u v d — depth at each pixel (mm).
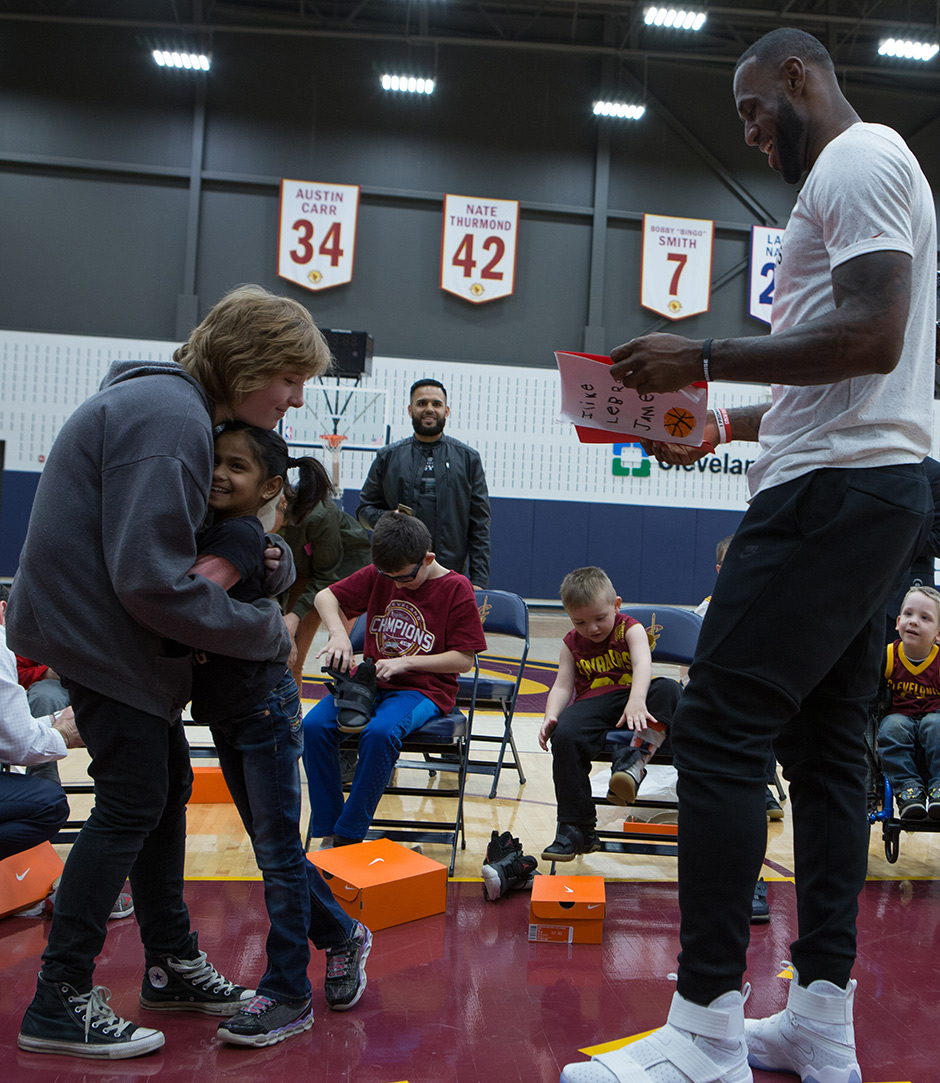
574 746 2822
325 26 12219
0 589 5590
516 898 2664
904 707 3209
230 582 1652
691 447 1979
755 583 1470
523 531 12211
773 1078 1602
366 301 12172
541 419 12203
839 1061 1509
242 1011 1752
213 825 3305
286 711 1790
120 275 11883
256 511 1814
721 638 1477
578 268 12414
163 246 11938
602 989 2039
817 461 1467
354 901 2361
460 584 3088
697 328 12516
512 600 3838
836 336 1351
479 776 4273
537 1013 1908
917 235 1483
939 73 12531
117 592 1521
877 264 1354
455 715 2992
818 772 1588
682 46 12578
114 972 2053
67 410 11648
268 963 1948
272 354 1643
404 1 12336
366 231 12188
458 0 12328
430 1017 1881
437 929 2395
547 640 10008
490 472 12172
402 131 12258
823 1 12547
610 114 11984
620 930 2430
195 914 2416
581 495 12258
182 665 1655
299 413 8906
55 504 1575
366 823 2695
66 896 1635
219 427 1745
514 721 5645
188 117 11969
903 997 2021
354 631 3445
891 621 3504
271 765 1762
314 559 4402
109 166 11805
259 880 2713
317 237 12016
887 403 1471
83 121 11836
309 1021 1811
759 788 1462
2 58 11734
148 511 1504
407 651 3053
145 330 11898
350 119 12203
